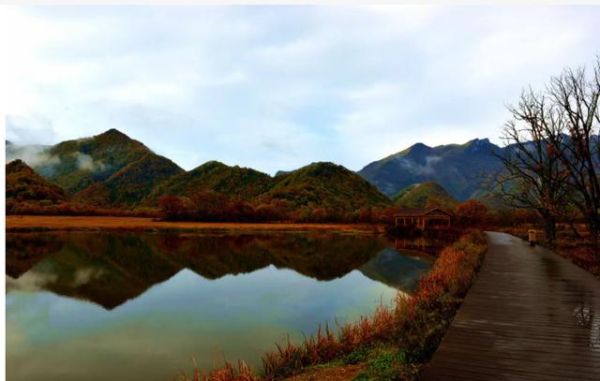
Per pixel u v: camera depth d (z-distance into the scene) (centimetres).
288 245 5284
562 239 3441
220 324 1603
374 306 1850
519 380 565
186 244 5375
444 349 691
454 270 1628
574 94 2314
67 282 2669
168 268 3284
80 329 1578
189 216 11031
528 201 3048
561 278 1427
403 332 955
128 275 2947
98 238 6109
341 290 2295
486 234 4744
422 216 7588
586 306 998
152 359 1229
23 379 1098
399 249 4725
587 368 606
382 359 767
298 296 2136
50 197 15000
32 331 1559
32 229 7319
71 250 4525
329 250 4634
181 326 1591
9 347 1366
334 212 11444
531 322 856
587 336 758
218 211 11169
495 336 761
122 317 1758
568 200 2592
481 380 566
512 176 3102
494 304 1023
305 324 1564
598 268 1777
